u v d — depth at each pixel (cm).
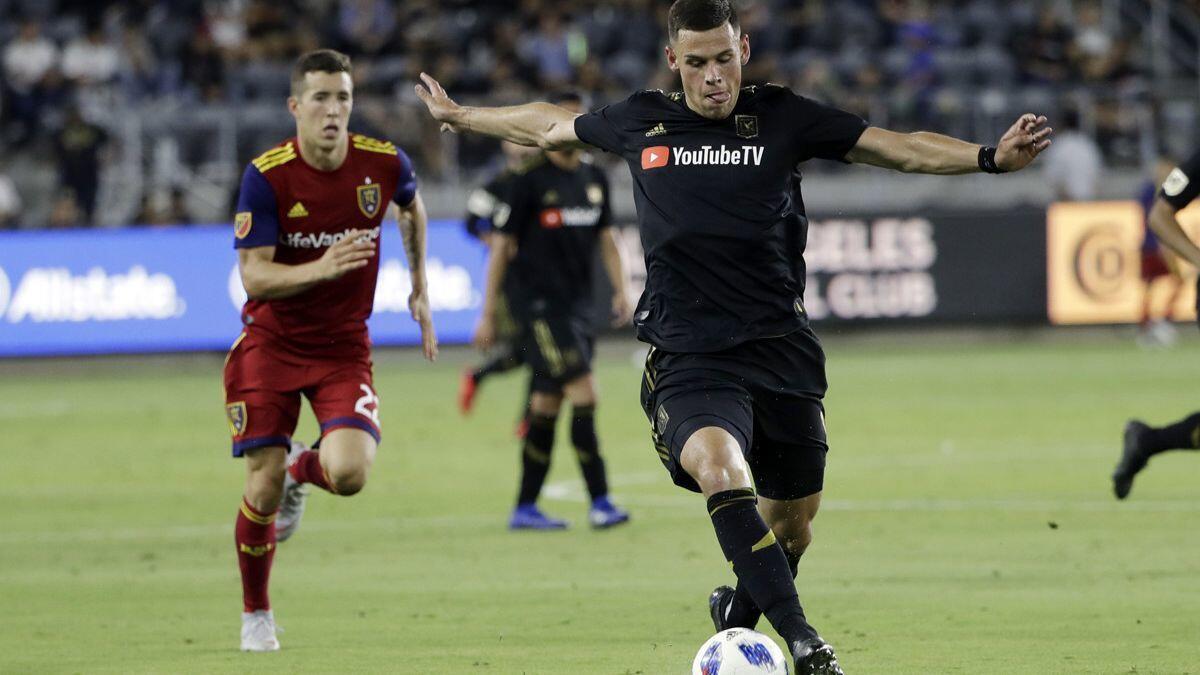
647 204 1623
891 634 1972
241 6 8050
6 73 7475
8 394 5791
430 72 7444
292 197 1941
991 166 1533
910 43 7919
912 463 3728
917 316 6881
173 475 3766
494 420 4831
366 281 1992
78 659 1888
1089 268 6944
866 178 7638
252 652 1923
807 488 1652
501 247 2961
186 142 7019
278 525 2181
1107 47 8450
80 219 6762
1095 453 3850
